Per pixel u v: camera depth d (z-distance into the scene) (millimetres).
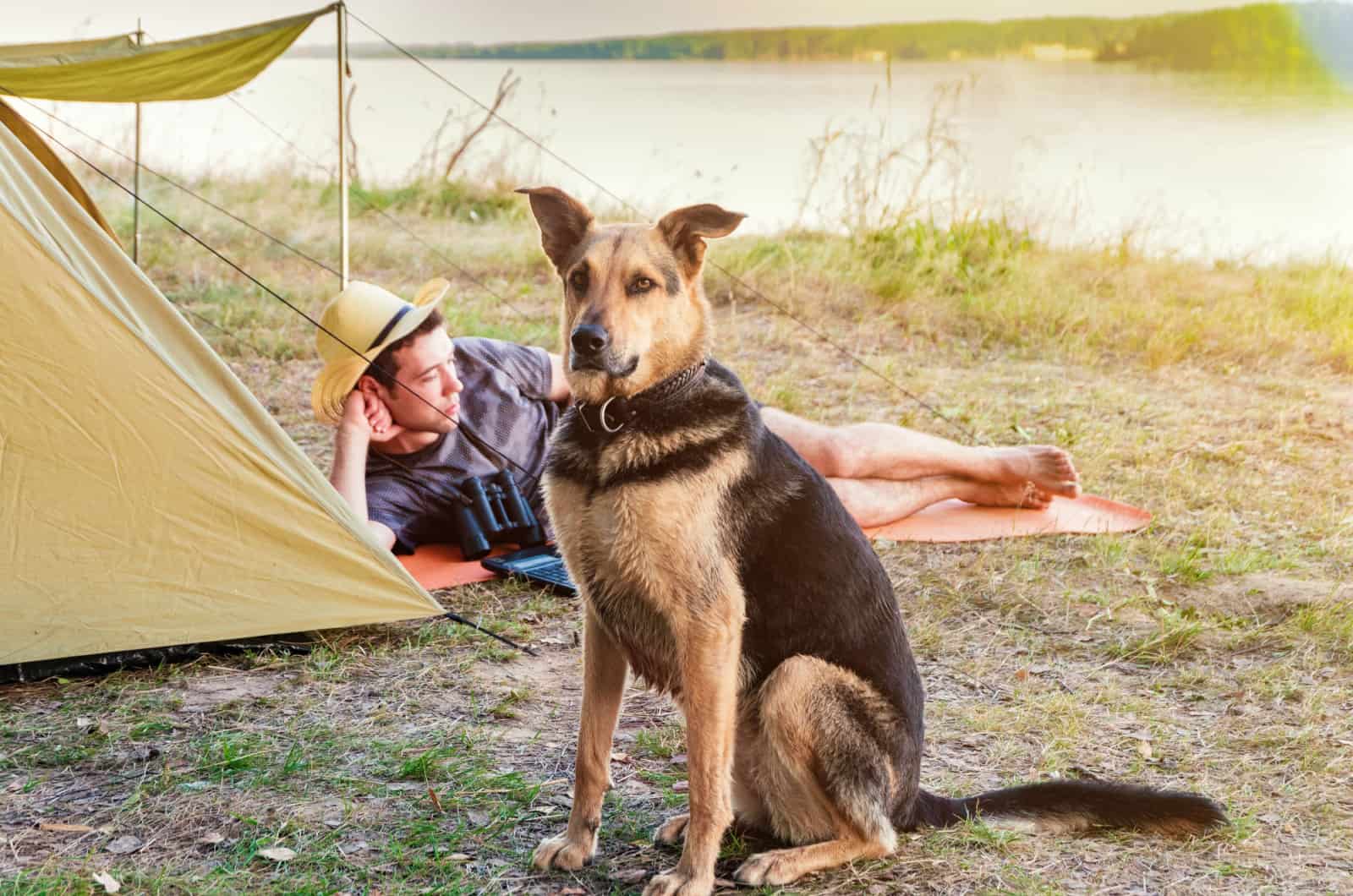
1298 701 4727
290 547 5012
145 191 15500
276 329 10656
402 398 6137
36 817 3691
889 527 6727
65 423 4621
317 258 13219
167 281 11984
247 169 17594
